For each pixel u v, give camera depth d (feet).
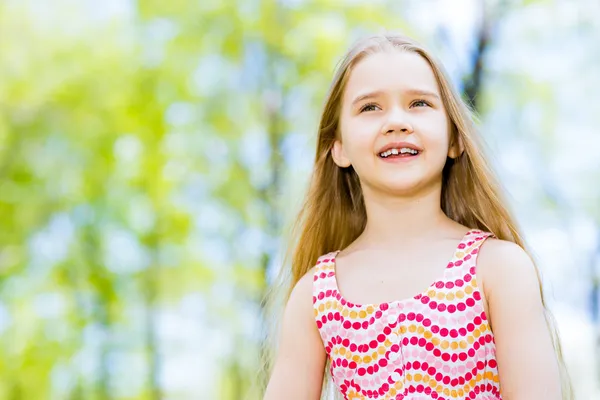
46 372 44.62
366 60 8.56
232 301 42.96
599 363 28.19
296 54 38.86
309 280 8.71
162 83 41.63
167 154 42.39
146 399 44.24
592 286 32.68
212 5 39.96
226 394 44.83
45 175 44.42
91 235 44.42
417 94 8.35
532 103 36.60
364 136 8.35
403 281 8.10
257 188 41.06
